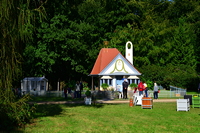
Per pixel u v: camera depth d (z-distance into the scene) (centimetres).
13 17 1299
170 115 1859
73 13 4756
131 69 4472
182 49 5584
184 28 5716
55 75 5941
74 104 2681
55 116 1761
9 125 1308
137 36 5797
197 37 5853
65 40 4194
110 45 5622
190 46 5622
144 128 1360
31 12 1377
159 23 6203
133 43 5719
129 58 4891
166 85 4884
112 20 6172
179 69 5206
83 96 3819
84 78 6141
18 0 1338
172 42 5725
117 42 5581
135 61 5653
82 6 6097
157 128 1364
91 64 5297
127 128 1355
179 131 1297
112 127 1383
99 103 2817
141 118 1709
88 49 5384
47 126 1382
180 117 1769
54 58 4216
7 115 1323
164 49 5559
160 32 5700
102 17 6191
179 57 5656
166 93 3797
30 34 1374
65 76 6006
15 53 1320
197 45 5828
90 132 1248
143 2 6431
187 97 2634
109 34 6116
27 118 1473
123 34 5731
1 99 1265
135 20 6322
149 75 4866
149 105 2256
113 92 3631
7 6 1235
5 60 1263
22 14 1316
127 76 4484
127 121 1580
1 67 1259
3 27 1258
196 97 2395
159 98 3622
